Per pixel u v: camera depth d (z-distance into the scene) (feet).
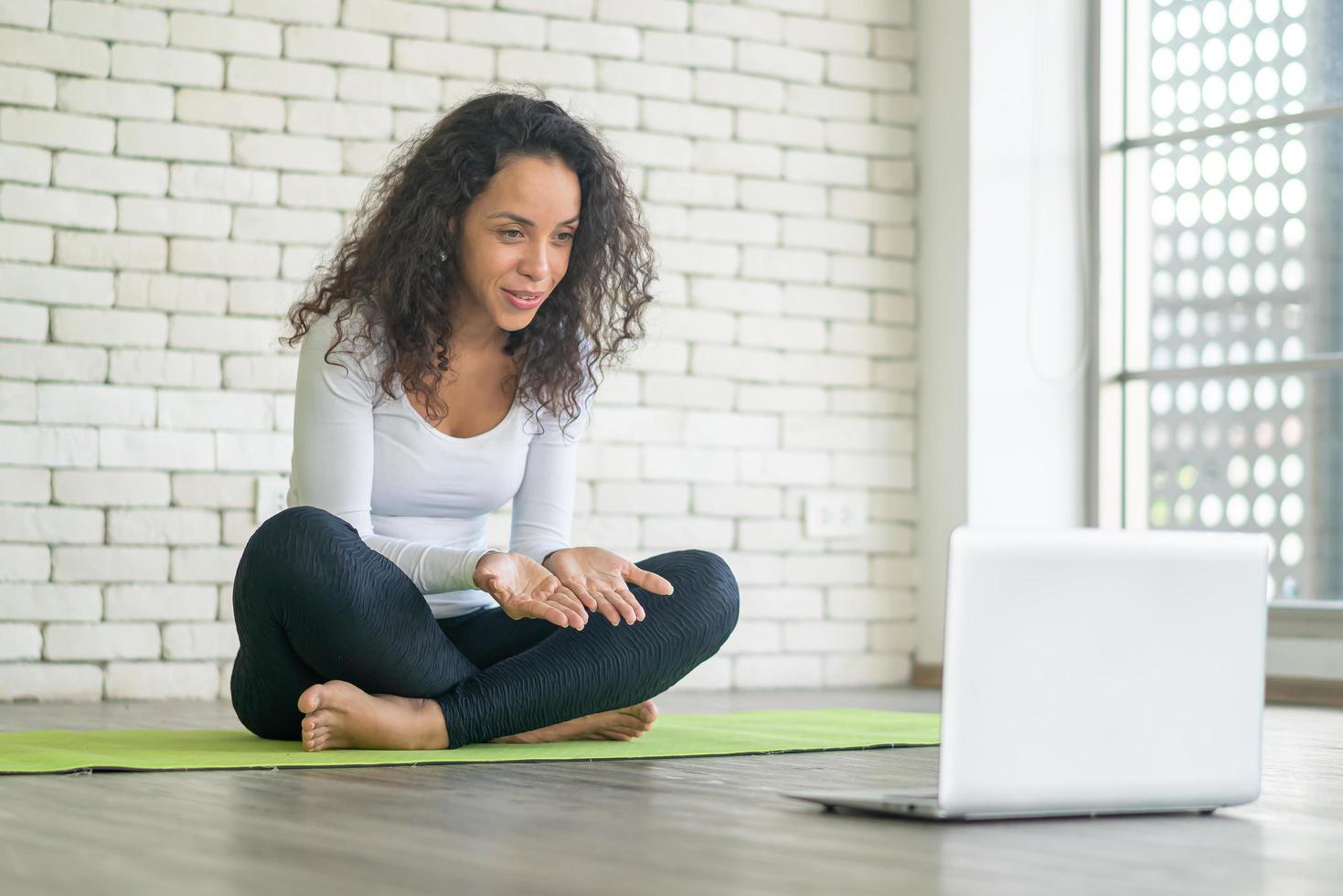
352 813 5.44
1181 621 5.57
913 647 16.39
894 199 16.47
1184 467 29.19
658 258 15.46
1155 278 26.40
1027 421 16.14
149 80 13.69
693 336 15.58
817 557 16.02
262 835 4.91
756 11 15.96
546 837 4.91
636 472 15.30
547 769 7.04
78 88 13.46
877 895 4.01
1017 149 16.17
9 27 13.25
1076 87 16.46
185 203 13.78
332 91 14.28
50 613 13.20
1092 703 5.39
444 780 6.52
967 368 15.92
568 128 8.16
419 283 7.97
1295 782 7.13
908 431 16.43
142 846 4.68
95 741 8.14
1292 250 26.45
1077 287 16.42
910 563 16.40
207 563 13.71
